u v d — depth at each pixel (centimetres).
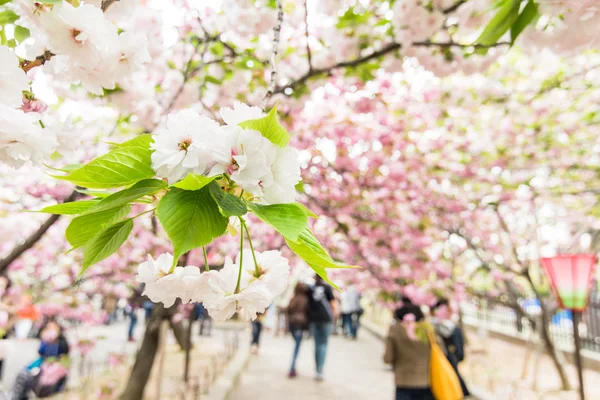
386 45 306
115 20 117
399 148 552
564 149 671
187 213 73
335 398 671
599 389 710
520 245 879
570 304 391
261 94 378
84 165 75
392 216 563
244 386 730
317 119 489
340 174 509
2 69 82
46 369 538
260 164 78
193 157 77
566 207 897
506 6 187
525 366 777
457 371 468
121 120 377
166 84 378
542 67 610
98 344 1090
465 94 559
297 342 832
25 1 88
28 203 408
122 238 89
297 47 386
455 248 841
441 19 262
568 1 164
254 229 547
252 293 92
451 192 666
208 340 1242
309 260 78
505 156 656
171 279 92
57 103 293
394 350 467
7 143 85
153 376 701
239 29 329
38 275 549
